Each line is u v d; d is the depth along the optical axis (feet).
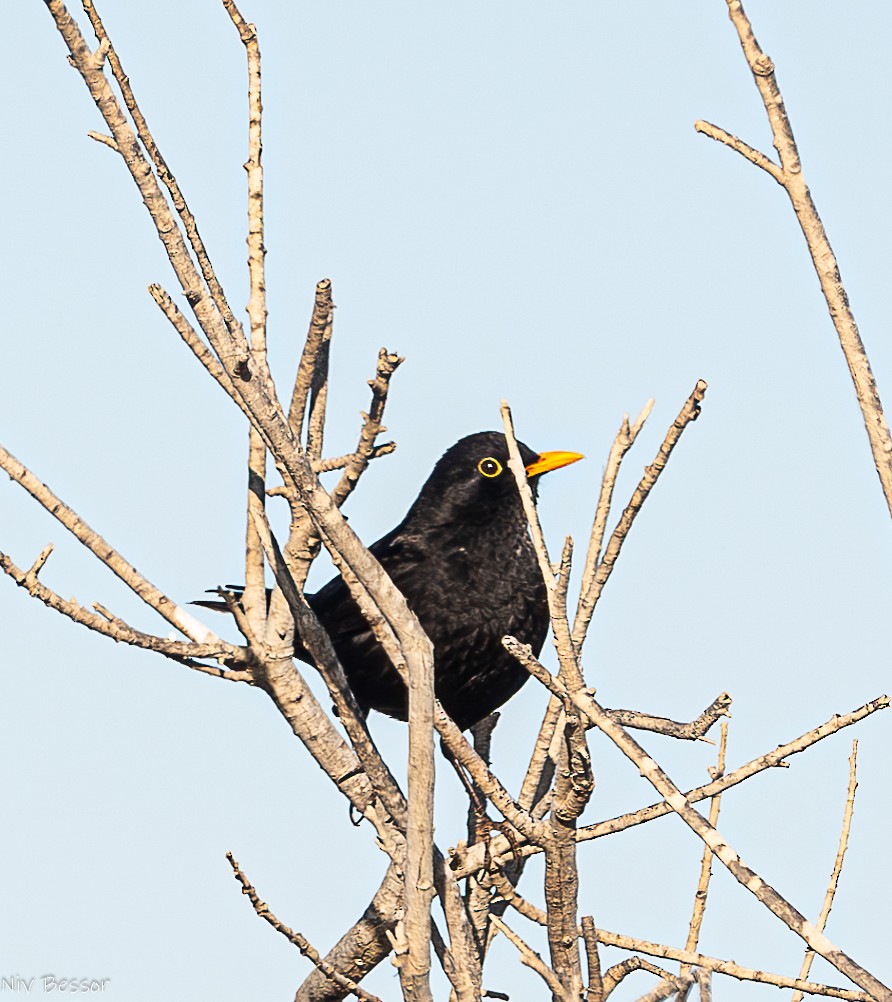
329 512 24.63
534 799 33.81
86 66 23.95
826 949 22.61
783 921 23.07
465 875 31.55
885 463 22.71
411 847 25.18
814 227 22.75
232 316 25.18
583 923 26.50
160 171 26.94
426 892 25.13
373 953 35.65
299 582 30.73
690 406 29.07
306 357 29.55
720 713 28.40
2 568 26.94
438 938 29.17
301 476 24.38
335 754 30.83
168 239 24.17
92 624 27.61
